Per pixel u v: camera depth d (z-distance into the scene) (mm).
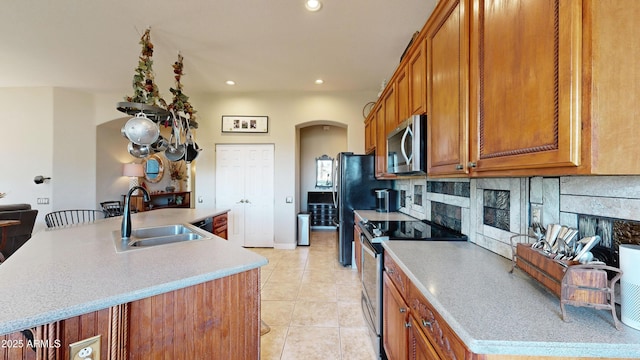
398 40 2986
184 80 4223
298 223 5203
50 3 2340
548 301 930
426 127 1763
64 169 4613
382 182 3938
